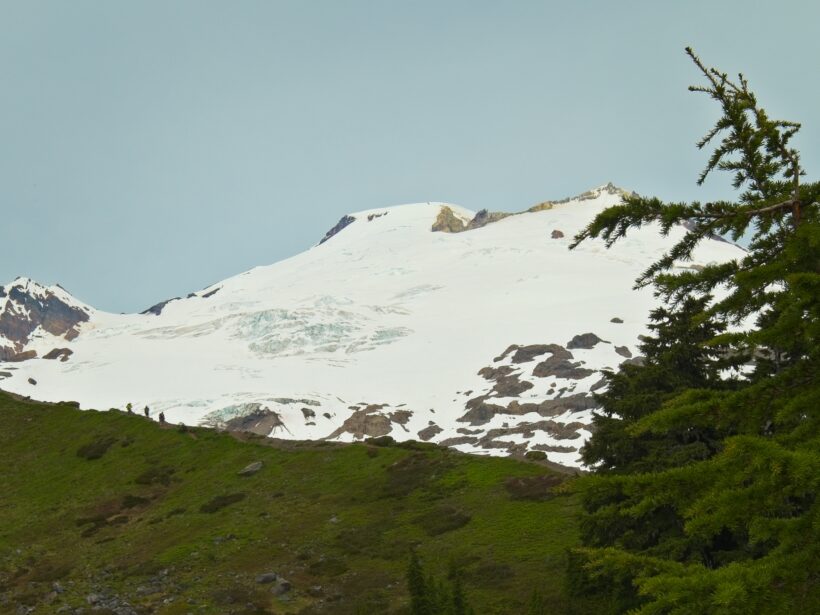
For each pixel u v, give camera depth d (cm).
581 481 2614
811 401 2400
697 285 2739
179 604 9606
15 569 11969
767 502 2234
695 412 2533
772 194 2805
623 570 2694
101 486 15962
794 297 2372
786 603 2095
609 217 2758
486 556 10194
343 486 14012
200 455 16812
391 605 8919
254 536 12162
